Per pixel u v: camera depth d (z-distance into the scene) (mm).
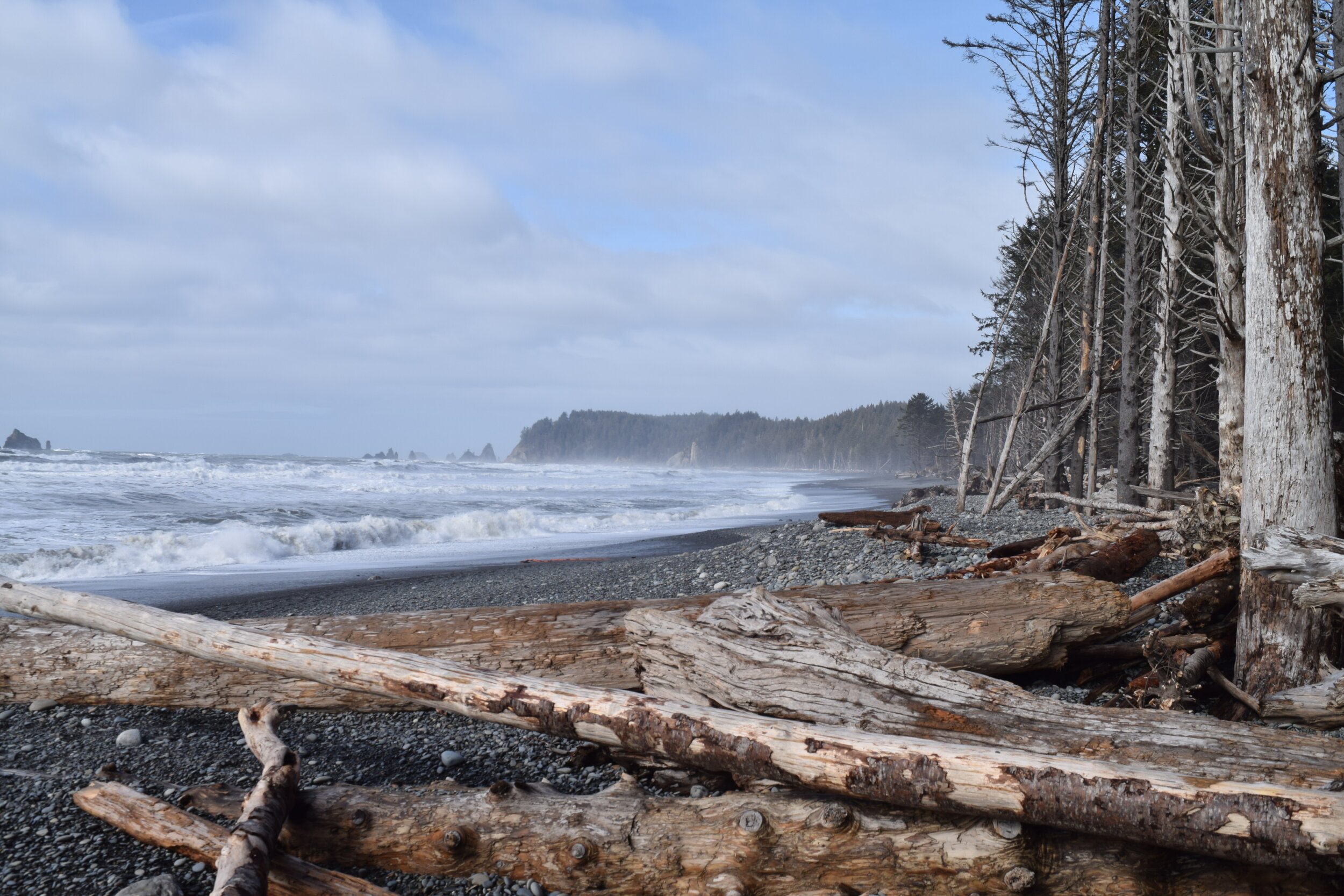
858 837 2531
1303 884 2268
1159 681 4062
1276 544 3607
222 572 12703
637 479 74375
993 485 14086
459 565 13820
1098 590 4570
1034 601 4504
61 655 4684
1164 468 12289
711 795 3309
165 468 36312
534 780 3721
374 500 28094
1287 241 3959
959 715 3072
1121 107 14938
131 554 13500
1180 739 2795
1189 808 2205
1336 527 3957
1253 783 2236
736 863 2551
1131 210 13781
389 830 2754
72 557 12789
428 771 3836
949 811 2504
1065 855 2445
